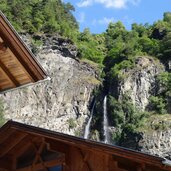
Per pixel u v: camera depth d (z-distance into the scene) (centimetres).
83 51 13538
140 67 12838
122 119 11800
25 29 13250
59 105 11850
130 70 12712
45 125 11488
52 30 13350
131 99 12169
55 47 12875
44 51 12738
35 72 1323
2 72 1369
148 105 12281
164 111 12050
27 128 1773
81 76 12581
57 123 11631
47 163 1823
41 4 14500
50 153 1841
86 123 11881
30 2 14475
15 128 1797
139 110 12031
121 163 1645
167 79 12669
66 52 12862
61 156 1798
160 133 11256
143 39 14388
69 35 13838
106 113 11994
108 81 12631
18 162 1917
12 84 1404
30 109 11456
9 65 1338
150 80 12712
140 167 1602
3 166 1912
